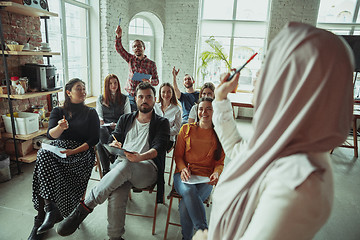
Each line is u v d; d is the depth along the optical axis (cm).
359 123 526
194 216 148
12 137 272
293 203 41
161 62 578
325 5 518
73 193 197
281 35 48
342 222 209
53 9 366
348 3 509
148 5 517
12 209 209
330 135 43
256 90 51
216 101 76
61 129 195
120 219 166
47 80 288
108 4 434
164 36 559
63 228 157
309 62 42
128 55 384
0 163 243
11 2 234
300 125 43
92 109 218
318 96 42
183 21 545
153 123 195
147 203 229
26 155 288
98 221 201
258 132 51
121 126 206
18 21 284
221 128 76
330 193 44
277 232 42
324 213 43
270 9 520
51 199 179
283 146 46
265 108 48
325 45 42
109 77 275
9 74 277
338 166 329
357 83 521
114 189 162
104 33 449
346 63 42
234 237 55
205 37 578
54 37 375
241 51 572
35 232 177
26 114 293
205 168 183
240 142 75
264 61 50
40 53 276
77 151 198
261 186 49
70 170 194
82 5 421
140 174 172
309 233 43
